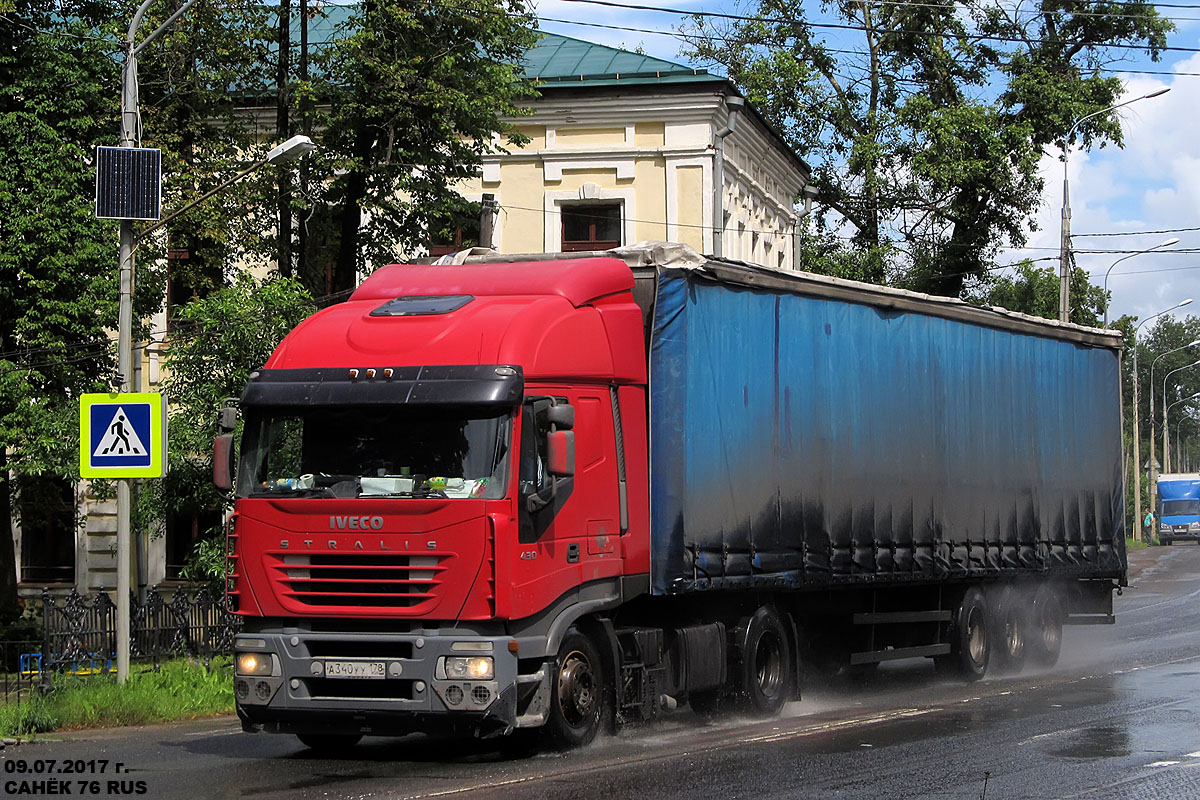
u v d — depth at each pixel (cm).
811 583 1380
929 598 1645
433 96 2441
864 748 1087
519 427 1020
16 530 2930
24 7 2208
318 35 3369
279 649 1020
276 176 2509
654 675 1179
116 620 1531
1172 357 13325
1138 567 5072
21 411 2084
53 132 2131
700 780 937
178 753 1115
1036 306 5306
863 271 4184
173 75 2480
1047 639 1869
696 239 3012
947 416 1667
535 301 1093
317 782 950
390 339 1059
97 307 2150
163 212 2348
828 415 1434
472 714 980
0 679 1714
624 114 3041
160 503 1950
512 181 3081
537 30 2730
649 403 1194
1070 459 1981
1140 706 1349
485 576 985
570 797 873
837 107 4244
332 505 1013
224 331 1898
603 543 1116
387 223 2725
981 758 1030
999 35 4309
